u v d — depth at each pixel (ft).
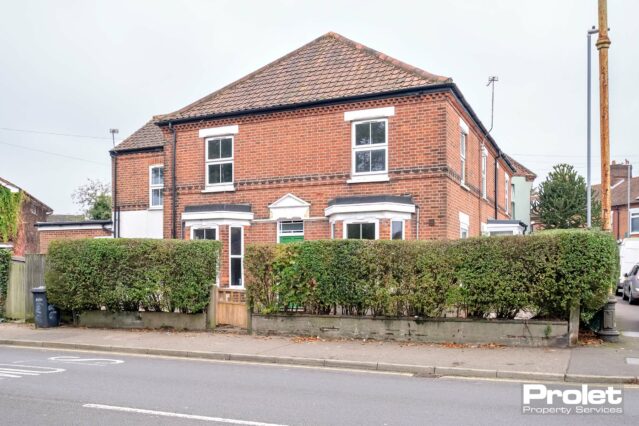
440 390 27.43
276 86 63.98
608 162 41.16
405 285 39.75
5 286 55.62
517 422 21.68
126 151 80.59
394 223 52.75
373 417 22.29
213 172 63.98
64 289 49.03
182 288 45.85
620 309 63.87
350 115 56.59
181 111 66.64
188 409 23.47
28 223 137.69
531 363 32.22
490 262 37.81
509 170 95.91
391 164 54.70
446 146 52.75
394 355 35.24
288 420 21.83
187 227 62.13
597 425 21.30
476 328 38.29
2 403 24.61
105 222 84.07
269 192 60.29
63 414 22.75
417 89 53.26
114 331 47.24
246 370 32.91
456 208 56.75
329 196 57.26
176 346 39.58
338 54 64.54
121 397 25.68
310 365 34.50
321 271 41.86
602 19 41.50
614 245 37.55
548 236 36.76
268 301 43.78
